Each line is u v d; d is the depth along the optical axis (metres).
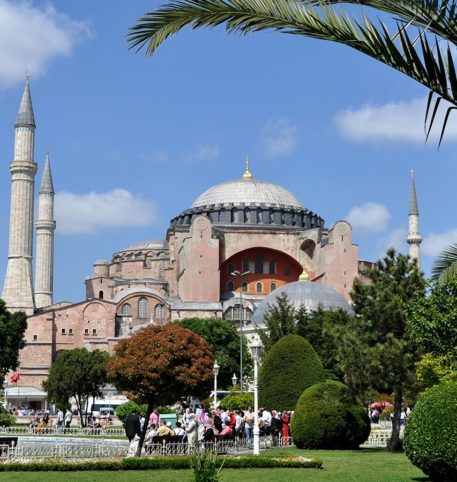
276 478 21.59
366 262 126.62
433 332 31.11
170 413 60.28
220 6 12.70
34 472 23.73
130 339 31.33
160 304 120.88
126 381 30.44
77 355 74.62
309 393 35.53
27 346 115.12
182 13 12.86
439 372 31.56
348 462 27.41
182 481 20.83
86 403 81.50
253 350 31.17
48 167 148.88
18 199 125.50
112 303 119.44
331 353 56.12
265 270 126.12
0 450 28.34
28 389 104.69
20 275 123.75
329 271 117.94
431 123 12.17
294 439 35.47
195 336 31.47
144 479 21.33
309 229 128.00
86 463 24.41
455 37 12.00
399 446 34.16
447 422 19.19
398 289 34.06
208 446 30.86
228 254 123.31
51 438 47.53
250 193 135.38
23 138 126.69
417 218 134.25
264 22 12.69
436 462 19.17
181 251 125.00
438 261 17.06
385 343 32.81
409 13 12.08
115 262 143.75
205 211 133.12
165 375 30.23
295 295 103.94
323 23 12.45
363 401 36.56
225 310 116.56
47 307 131.75
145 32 13.04
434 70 12.05
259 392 43.97
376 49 12.26
